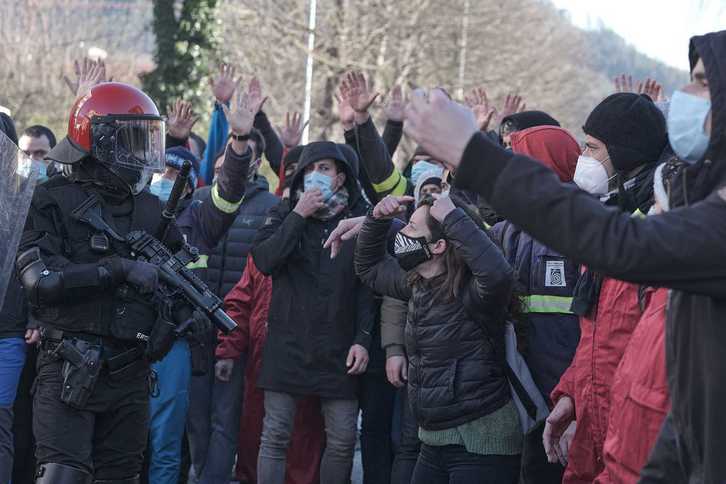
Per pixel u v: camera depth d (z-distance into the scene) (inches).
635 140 171.8
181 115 314.8
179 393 254.7
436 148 102.7
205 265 263.9
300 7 1123.3
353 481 304.8
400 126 309.4
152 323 188.4
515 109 310.2
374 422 249.4
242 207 279.7
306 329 241.8
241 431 279.3
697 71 109.0
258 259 242.8
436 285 190.2
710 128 104.7
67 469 181.5
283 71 1173.7
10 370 232.7
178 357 254.4
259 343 269.6
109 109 187.5
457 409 187.6
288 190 270.5
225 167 254.4
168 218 190.9
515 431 188.2
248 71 1148.5
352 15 1116.5
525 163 100.3
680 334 106.5
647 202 171.3
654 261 96.7
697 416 105.3
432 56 1217.4
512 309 186.5
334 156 244.7
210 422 273.4
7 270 157.9
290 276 244.5
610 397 153.0
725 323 101.8
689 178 106.0
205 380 271.4
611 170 175.6
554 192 98.8
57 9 1366.9
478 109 303.0
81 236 185.9
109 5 1438.2
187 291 189.9
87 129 186.9
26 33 1290.6
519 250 191.0
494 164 100.6
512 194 99.7
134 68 1387.8
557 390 170.2
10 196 158.1
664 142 173.3
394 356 233.9
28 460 251.9
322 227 245.9
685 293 104.9
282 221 249.4
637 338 132.4
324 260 243.4
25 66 1266.0
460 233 183.0
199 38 765.9
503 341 186.5
